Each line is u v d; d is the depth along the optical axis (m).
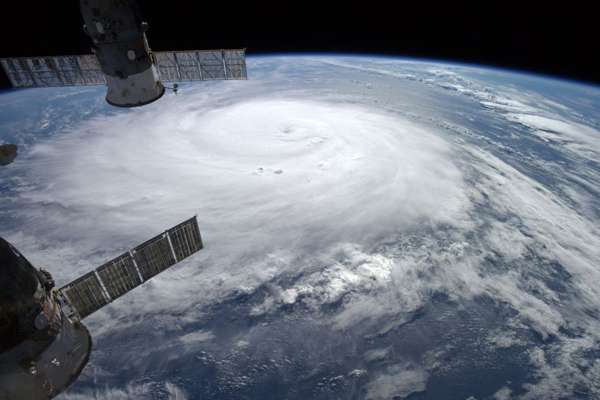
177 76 6.91
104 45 4.91
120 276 5.45
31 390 3.43
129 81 5.35
